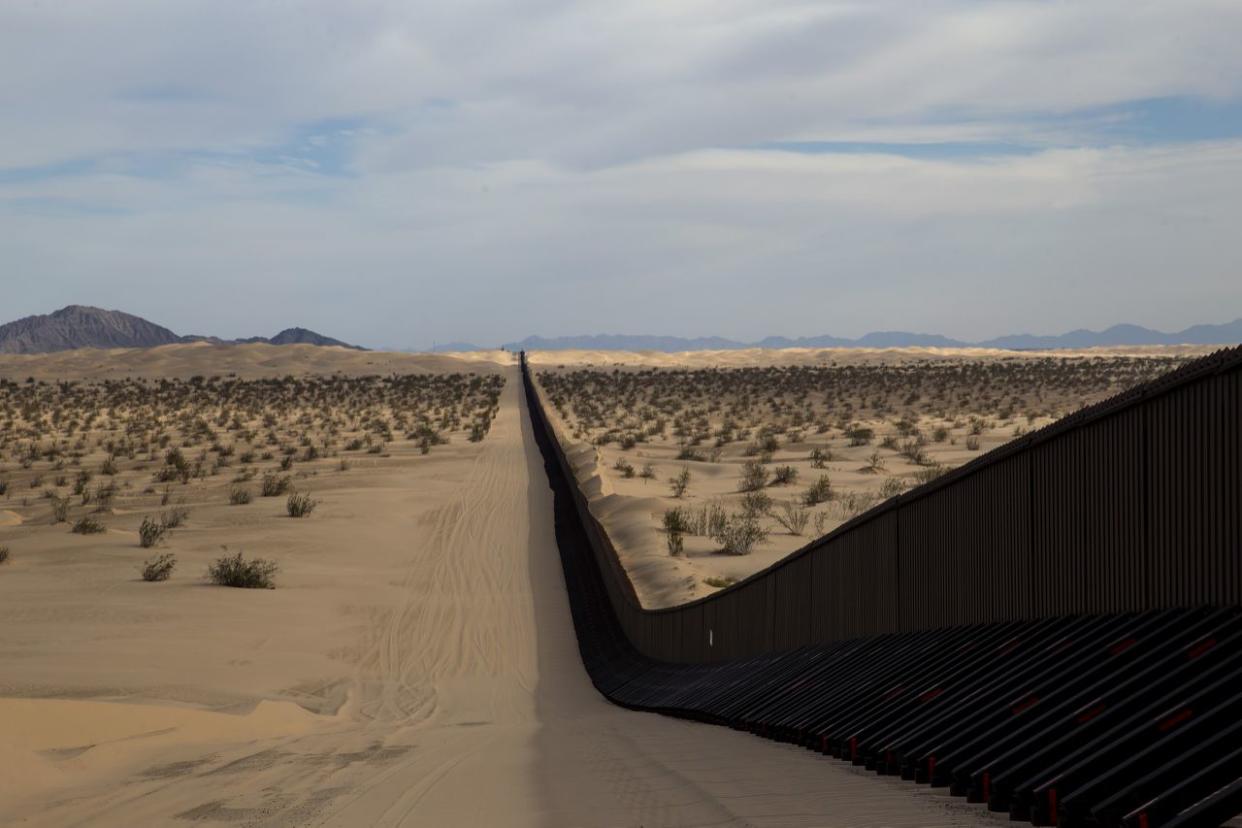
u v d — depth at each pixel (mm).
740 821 7328
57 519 50219
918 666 12547
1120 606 10047
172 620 30766
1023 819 6750
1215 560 8562
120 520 49750
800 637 20250
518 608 35031
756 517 47625
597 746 13391
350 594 36250
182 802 10734
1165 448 9312
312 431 100250
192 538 44906
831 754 11047
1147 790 5859
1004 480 12586
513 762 12148
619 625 30938
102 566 38750
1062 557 11172
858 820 7059
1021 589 12133
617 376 173750
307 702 23375
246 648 28359
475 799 9641
